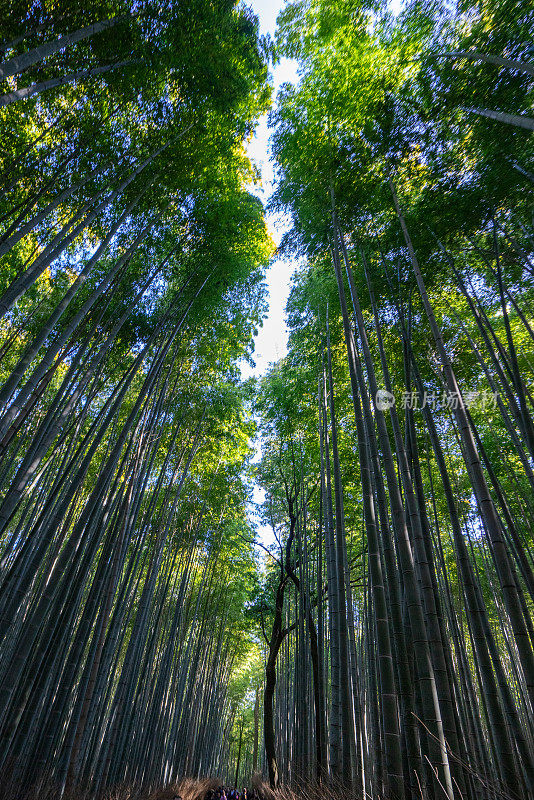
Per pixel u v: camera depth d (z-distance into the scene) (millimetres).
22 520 6066
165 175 5727
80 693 4695
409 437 4352
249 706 22281
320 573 6535
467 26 4184
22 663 3371
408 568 2992
